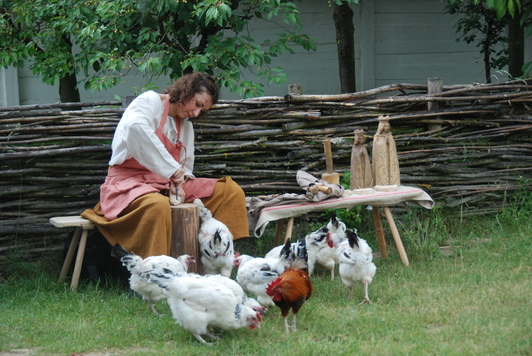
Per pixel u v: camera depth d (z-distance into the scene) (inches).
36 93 420.8
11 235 232.5
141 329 163.6
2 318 172.4
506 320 157.2
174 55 283.4
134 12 282.5
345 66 388.8
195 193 208.2
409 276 210.4
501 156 276.1
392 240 257.3
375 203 219.9
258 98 250.5
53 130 227.8
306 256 167.3
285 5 278.5
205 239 192.5
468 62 466.6
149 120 196.5
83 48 298.8
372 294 191.9
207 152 247.4
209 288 152.5
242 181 254.2
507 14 384.5
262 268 175.0
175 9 263.9
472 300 176.6
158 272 163.8
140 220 188.4
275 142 253.0
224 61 276.2
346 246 186.9
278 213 214.2
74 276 201.9
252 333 160.4
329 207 215.8
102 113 233.5
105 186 202.4
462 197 273.6
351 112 264.1
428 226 260.1
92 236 220.7
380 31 454.6
